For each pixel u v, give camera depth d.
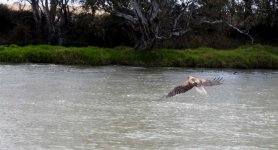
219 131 27.34
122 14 66.88
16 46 66.56
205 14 67.38
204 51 65.38
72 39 72.69
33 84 43.44
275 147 24.50
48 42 72.94
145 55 63.41
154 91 40.53
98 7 68.25
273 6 72.00
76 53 62.81
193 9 66.44
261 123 29.45
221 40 72.12
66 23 72.94
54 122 28.81
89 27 72.38
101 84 44.19
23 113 31.14
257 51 65.38
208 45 71.38
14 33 74.19
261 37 74.88
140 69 57.94
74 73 52.25
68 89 41.00
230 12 68.50
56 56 62.66
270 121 30.00
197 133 26.81
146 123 28.91
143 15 65.12
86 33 72.69
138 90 40.97
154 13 64.69
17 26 74.50
